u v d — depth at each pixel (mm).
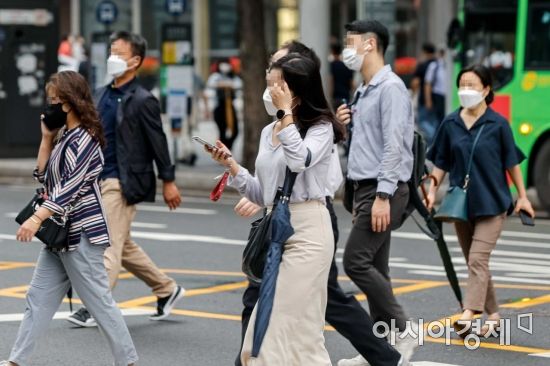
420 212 13695
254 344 10484
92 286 12352
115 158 15555
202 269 20625
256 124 35719
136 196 15570
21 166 37781
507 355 14172
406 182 13492
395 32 53781
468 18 30609
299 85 10820
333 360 13984
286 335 10562
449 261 15133
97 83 39219
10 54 39938
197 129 47625
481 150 14953
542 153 29406
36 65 40125
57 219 12062
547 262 21734
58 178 12141
